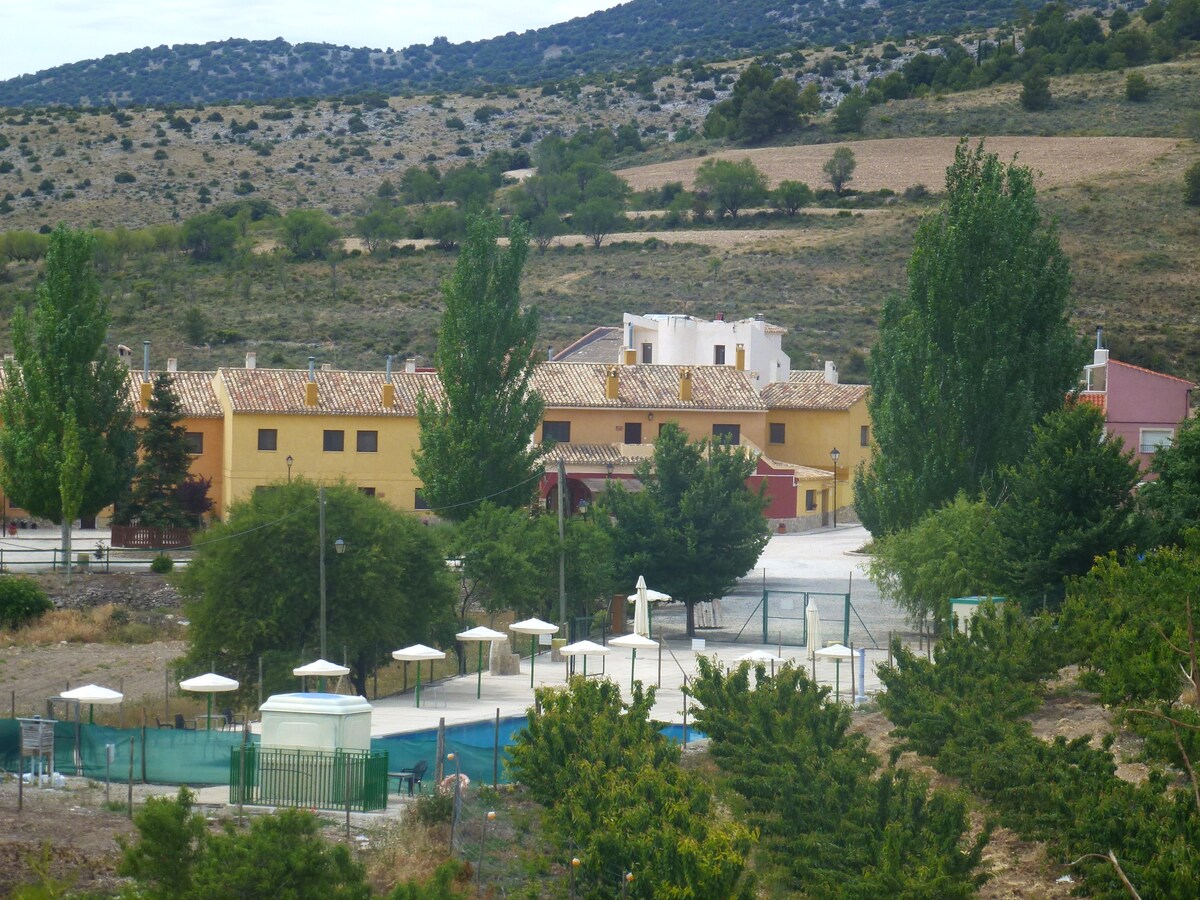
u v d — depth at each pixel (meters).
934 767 81.88
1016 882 69.56
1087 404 130.12
